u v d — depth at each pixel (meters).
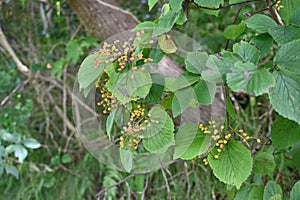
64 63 1.90
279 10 0.92
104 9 1.59
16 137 1.74
